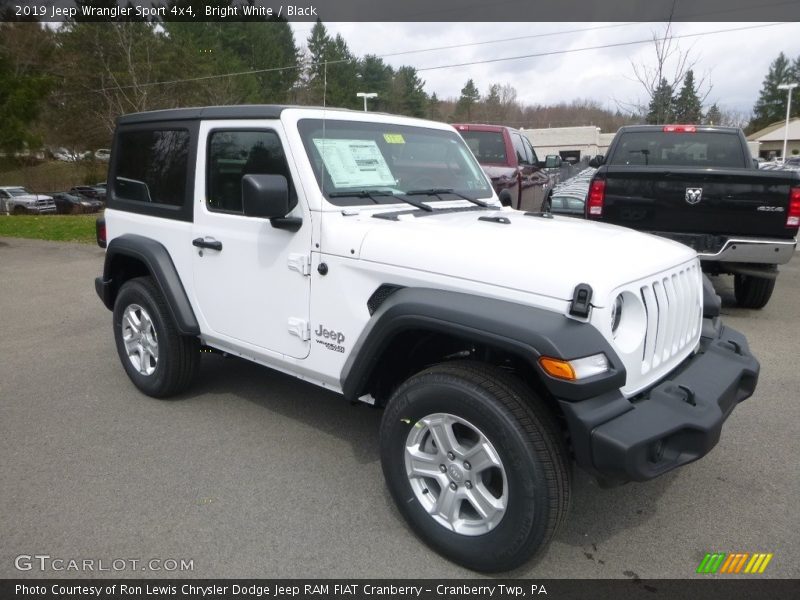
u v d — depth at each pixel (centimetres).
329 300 319
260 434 400
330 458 371
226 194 373
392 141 381
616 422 240
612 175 650
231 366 523
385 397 325
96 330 645
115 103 2928
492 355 285
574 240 291
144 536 296
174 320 406
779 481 349
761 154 7506
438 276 276
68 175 4688
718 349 325
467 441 279
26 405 445
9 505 320
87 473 352
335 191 330
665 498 332
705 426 252
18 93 1686
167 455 372
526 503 245
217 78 3303
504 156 933
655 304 271
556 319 243
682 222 635
